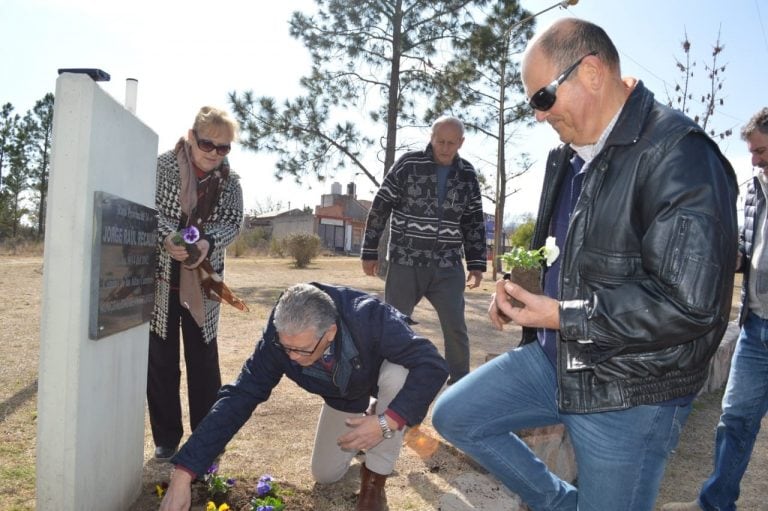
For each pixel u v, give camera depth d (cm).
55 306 217
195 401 358
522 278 226
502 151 1727
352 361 268
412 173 446
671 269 172
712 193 175
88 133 217
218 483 297
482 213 478
